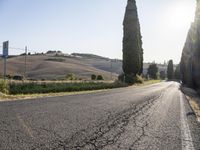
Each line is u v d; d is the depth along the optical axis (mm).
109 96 23812
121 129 9258
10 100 16125
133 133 8766
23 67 133500
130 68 60500
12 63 138750
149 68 146250
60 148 6496
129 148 6902
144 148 7016
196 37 40062
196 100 26359
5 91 21562
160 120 11875
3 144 6598
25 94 22141
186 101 23594
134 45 60406
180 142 7988
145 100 21625
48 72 129250
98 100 19234
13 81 26203
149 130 9461
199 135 9211
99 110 13734
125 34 60688
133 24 60375
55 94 23156
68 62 183375
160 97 26359
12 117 10156
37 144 6750
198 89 37750
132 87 48750
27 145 6617
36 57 192000
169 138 8422
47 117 10617
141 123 10734
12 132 7859
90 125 9570
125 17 60875
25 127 8602
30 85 27562
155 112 14547
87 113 12383
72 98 19781
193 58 46062
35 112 11680
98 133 8375
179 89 48812
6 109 12125
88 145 6910
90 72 148125
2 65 126438
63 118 10633
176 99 25250
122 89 39656
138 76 65000
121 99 21203
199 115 15094
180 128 10305
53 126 9000
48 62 158750
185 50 70000
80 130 8648
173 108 17281
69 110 13016
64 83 35656
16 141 6922
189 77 57969
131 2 60594
